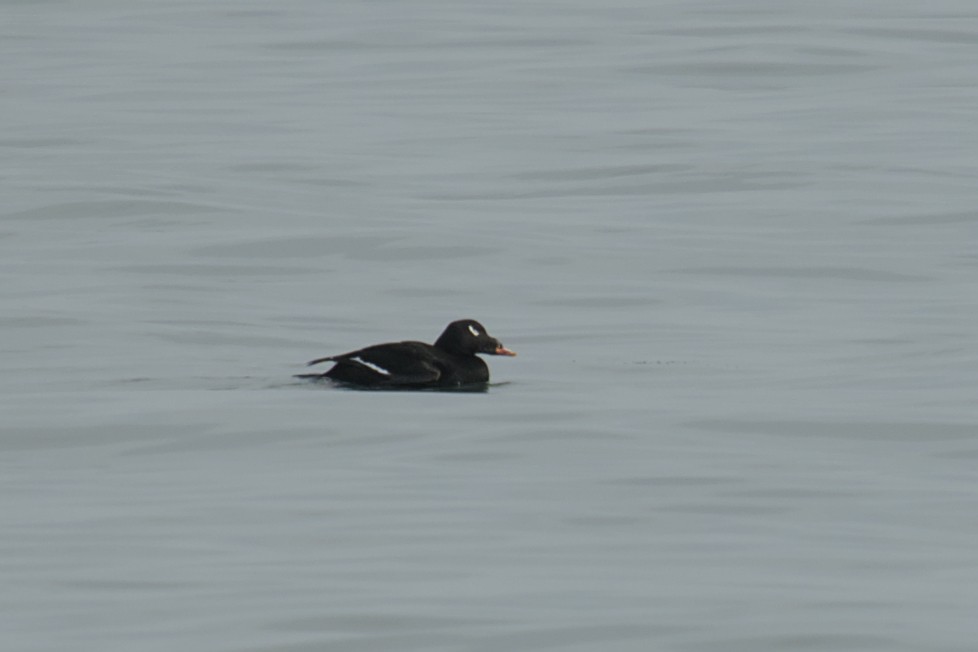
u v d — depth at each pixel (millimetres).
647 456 15828
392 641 11500
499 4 52625
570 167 32781
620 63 43219
